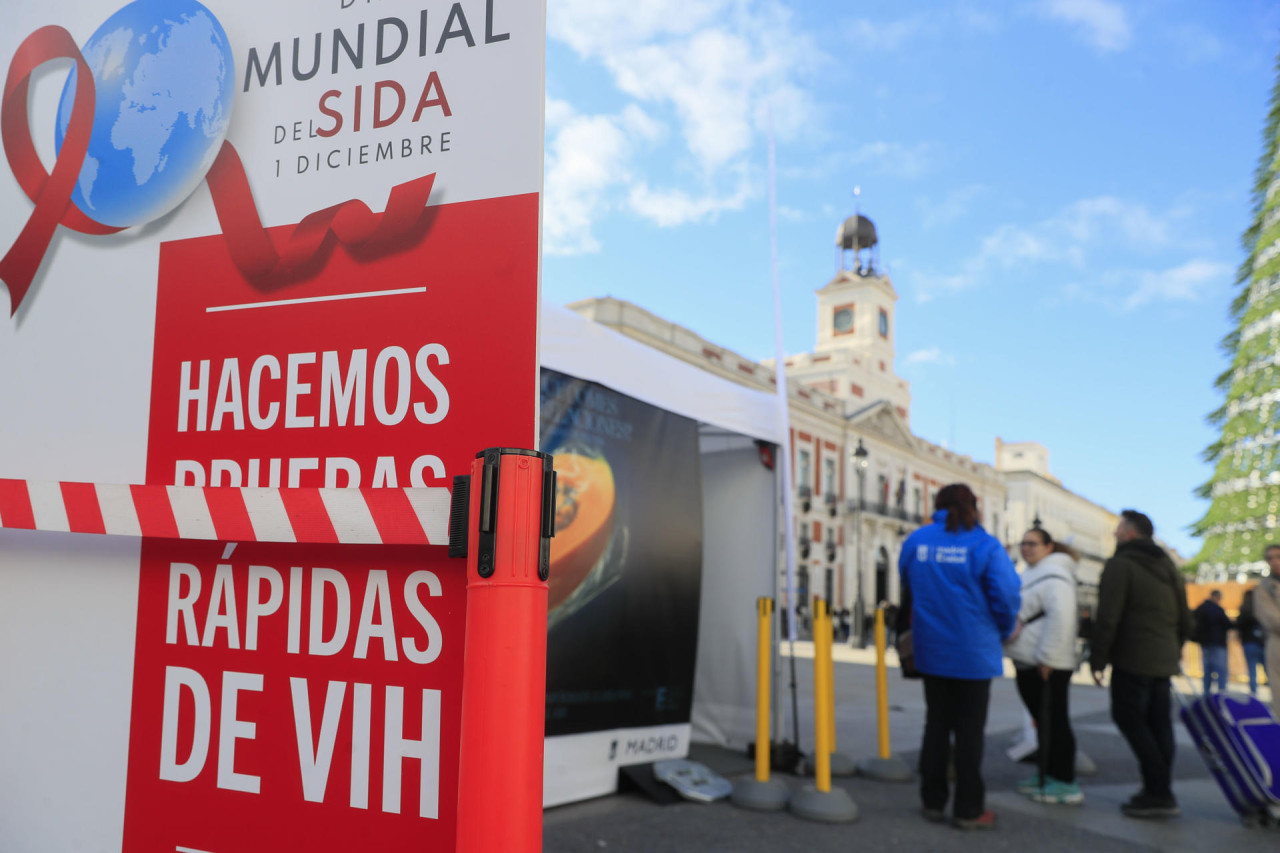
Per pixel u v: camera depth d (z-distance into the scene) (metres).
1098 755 6.20
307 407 1.23
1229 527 22.06
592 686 4.29
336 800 1.13
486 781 0.97
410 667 1.12
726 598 5.77
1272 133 21.16
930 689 4.09
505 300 1.15
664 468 4.95
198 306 1.31
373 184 1.24
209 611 1.23
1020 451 93.31
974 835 3.79
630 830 3.61
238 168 1.32
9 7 1.47
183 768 1.21
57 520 1.22
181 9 1.38
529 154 1.17
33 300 1.39
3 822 1.28
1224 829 4.12
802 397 35.69
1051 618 4.48
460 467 1.14
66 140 1.40
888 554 41.25
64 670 1.29
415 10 1.25
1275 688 4.52
